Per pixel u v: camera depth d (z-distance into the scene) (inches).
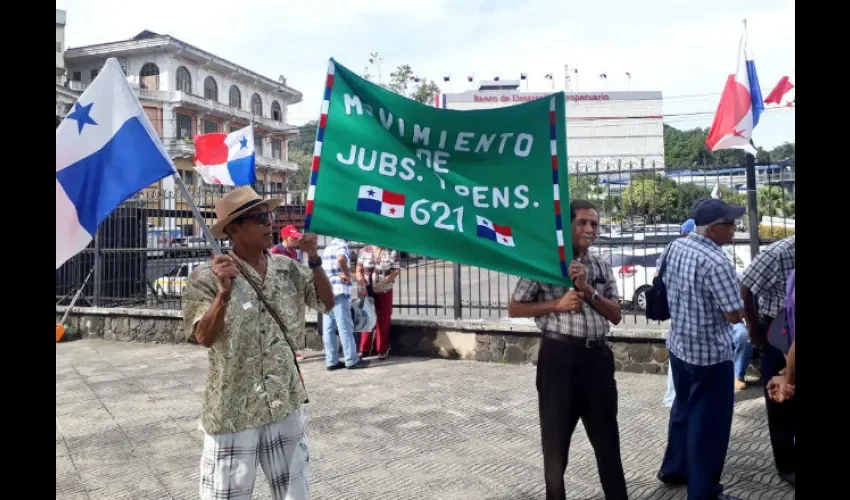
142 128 126.6
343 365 321.7
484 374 296.0
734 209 146.4
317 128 127.3
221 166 362.6
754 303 163.3
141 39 1936.5
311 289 124.2
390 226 127.9
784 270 157.6
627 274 394.6
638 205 319.6
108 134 125.0
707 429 145.3
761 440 196.5
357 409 244.8
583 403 138.3
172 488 173.9
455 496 162.1
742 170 280.5
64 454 203.2
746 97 260.5
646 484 167.0
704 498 144.5
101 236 437.7
